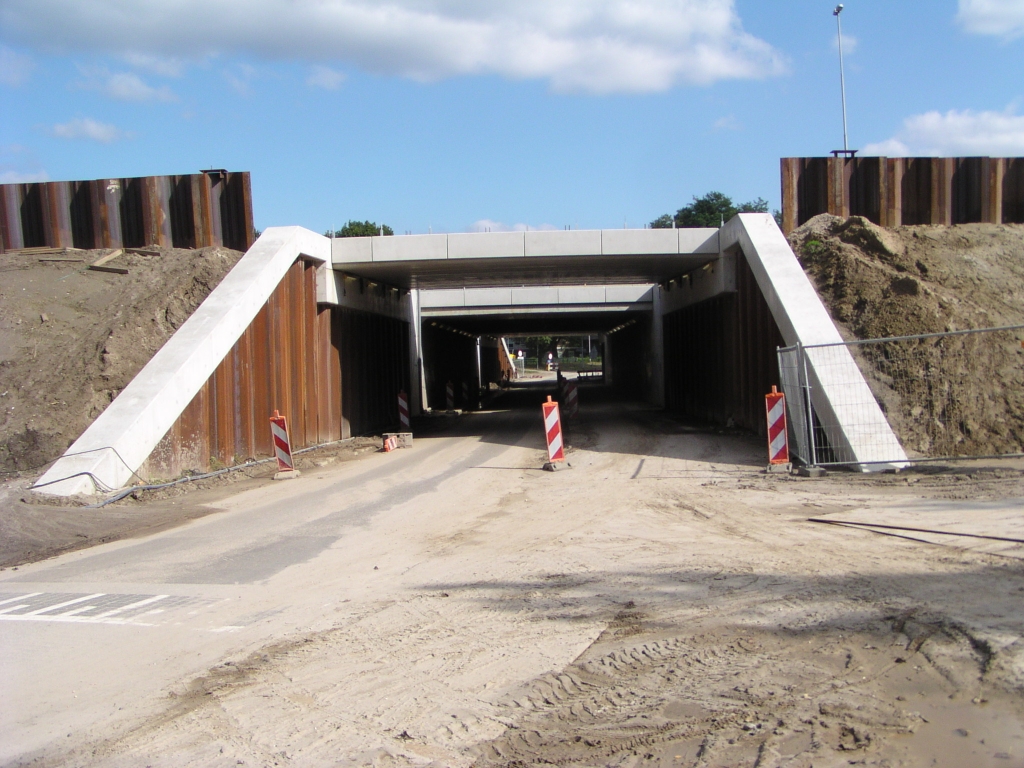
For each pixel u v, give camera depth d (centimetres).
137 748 448
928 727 409
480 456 1877
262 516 1202
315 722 471
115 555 985
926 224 2139
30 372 1602
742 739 413
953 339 1492
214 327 1628
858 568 723
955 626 535
